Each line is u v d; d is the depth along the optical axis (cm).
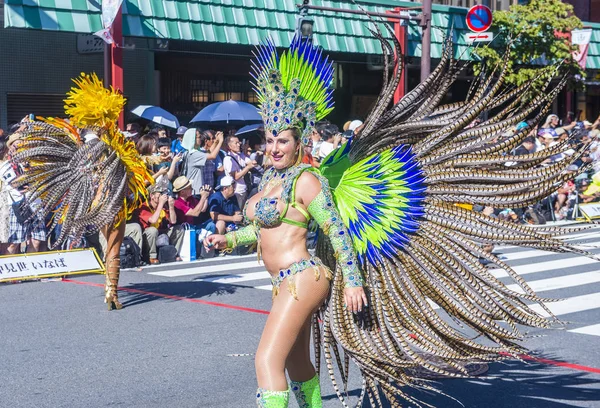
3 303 864
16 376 592
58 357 643
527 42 1964
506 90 478
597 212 1616
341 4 1872
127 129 1394
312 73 413
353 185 447
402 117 471
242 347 671
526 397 535
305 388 436
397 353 442
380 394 545
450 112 470
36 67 1778
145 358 639
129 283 984
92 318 785
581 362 620
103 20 1445
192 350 662
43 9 1427
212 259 1199
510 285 957
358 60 2048
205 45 1794
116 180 786
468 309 454
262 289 941
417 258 449
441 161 459
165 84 1914
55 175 803
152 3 1570
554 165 461
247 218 428
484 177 457
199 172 1240
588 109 2731
